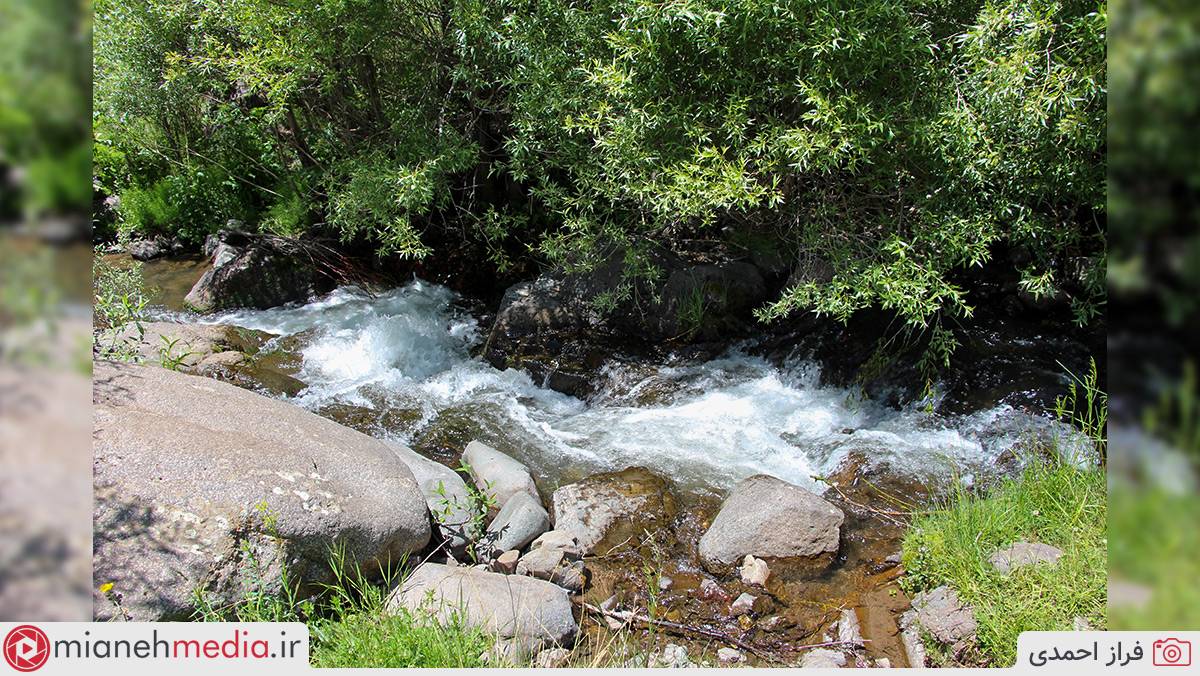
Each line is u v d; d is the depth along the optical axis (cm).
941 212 392
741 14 357
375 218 536
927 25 386
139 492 263
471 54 507
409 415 464
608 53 434
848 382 459
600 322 530
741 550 333
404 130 546
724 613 310
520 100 471
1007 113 352
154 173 761
